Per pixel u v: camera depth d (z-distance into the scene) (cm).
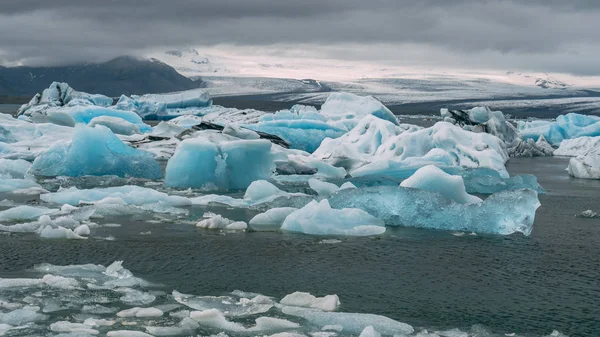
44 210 1237
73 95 5988
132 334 627
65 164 1877
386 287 838
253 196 1463
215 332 656
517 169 2538
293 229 1173
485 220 1198
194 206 1405
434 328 692
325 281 858
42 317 685
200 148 1711
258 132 2633
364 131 2372
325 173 1962
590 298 808
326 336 649
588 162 2216
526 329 696
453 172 1906
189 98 6500
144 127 3619
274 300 771
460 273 912
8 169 1856
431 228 1220
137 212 1304
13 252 962
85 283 813
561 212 1452
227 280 852
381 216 1252
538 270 937
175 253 984
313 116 3275
